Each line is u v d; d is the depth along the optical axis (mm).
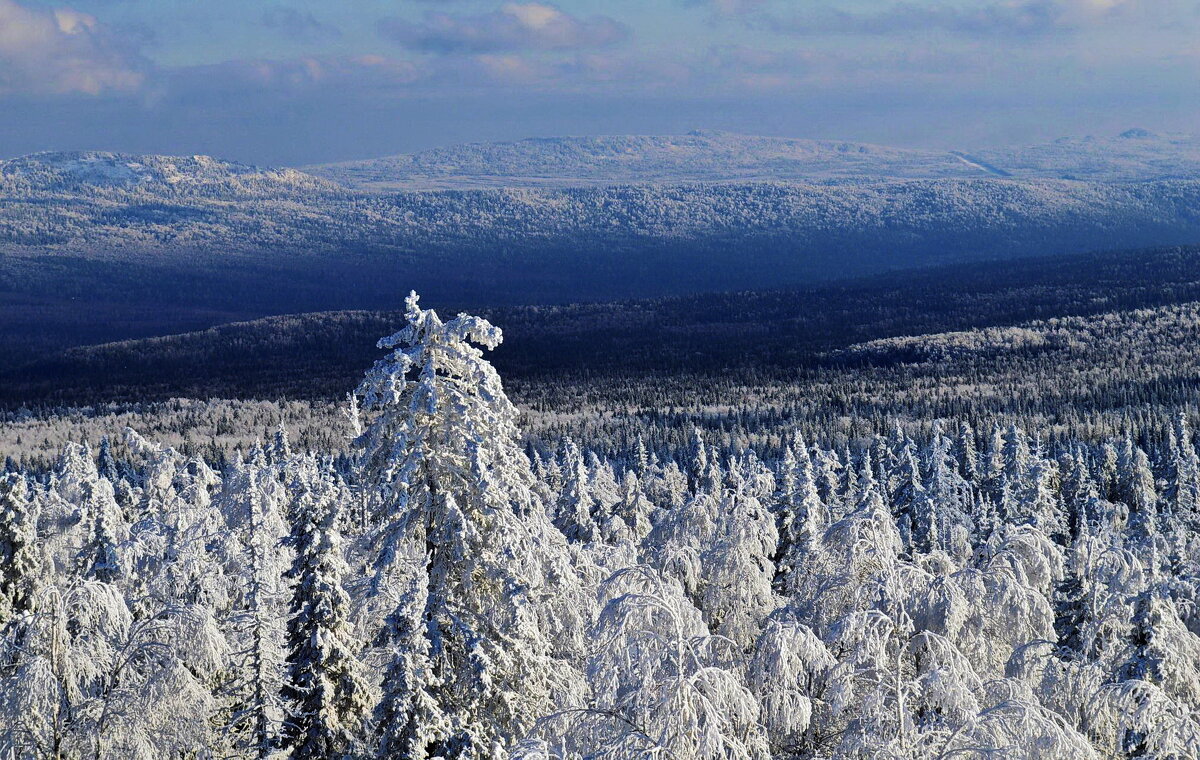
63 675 26500
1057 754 18922
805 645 21797
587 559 31078
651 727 18141
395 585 29781
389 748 23422
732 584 30141
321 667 29125
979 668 24688
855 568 25625
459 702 24078
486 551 23547
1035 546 26531
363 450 23562
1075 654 24812
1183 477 115750
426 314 22875
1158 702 21422
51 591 26672
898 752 19375
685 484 109938
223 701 32906
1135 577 31578
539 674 24688
